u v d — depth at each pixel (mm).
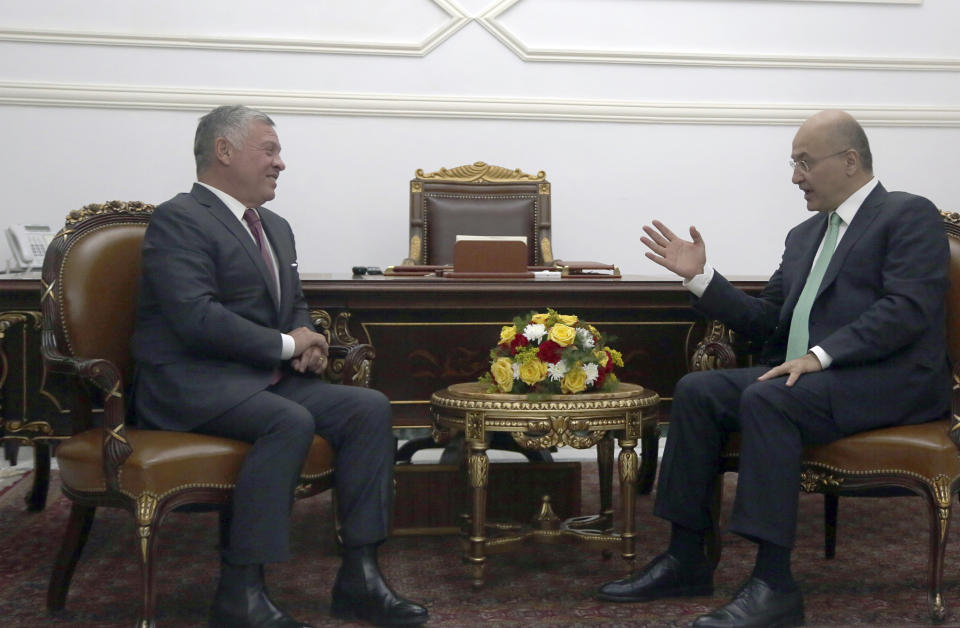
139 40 4906
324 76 5070
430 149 5164
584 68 5223
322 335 2861
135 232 2613
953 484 2332
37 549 3041
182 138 4996
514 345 2658
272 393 2402
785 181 5375
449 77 5156
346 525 2387
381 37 5102
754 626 2256
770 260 5402
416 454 4727
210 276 2451
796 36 5340
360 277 3176
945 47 5422
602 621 2363
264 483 2219
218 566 2871
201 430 2357
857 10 5355
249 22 5012
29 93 4848
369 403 2436
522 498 3076
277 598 2549
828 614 2420
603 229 5293
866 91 5395
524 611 2443
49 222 4930
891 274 2475
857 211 2627
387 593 2324
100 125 4934
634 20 5246
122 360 2527
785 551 2328
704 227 5348
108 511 3570
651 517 3461
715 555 2793
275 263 2719
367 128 5121
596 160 5266
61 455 2344
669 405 3197
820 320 2607
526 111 5172
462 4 5133
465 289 3004
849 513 3555
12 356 2867
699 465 2537
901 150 5430
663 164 5301
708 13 5281
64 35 4852
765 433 2352
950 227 2703
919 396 2451
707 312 2801
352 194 5137
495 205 4652
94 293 2469
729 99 5320
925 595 2580
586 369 2607
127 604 2502
